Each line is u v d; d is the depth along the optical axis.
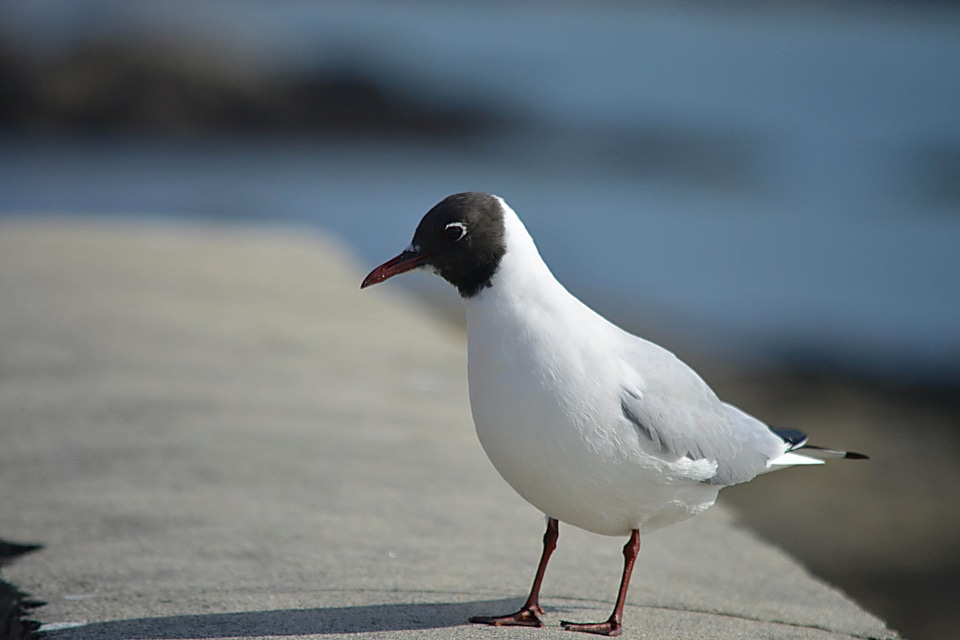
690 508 5.79
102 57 49.25
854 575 10.84
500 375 5.41
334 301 15.12
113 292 14.44
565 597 6.14
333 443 9.14
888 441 15.95
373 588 6.11
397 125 51.97
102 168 38.81
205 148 46.38
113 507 7.49
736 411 6.20
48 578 6.24
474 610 5.80
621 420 5.34
